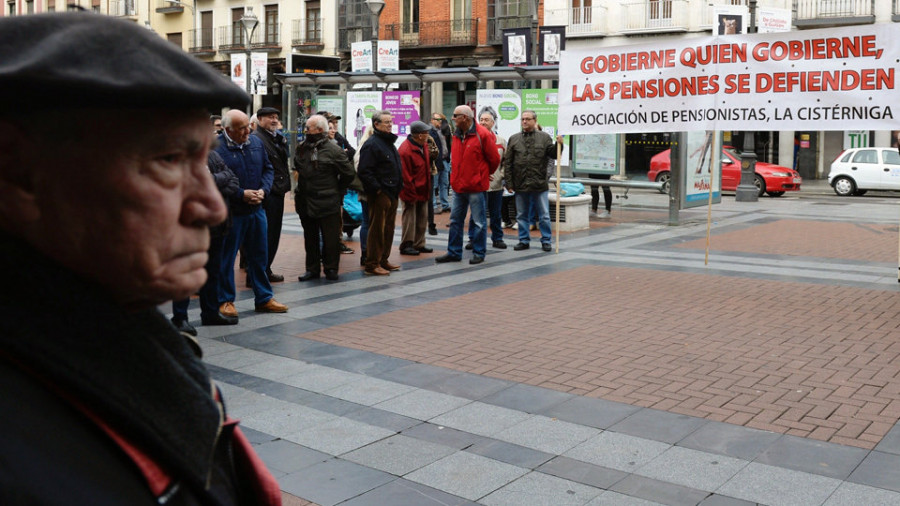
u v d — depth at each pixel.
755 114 9.77
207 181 0.88
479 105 17.48
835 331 6.99
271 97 41.50
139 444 0.77
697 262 10.87
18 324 0.72
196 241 0.87
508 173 11.83
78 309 0.76
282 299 8.60
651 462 4.27
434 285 9.34
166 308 8.19
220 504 0.87
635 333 7.01
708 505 3.76
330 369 6.00
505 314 7.80
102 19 0.77
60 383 0.72
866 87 9.06
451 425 4.83
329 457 4.35
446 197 16.83
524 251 11.95
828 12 31.39
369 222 9.97
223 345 6.72
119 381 0.77
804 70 9.38
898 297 8.44
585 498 3.85
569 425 4.82
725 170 24.86
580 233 14.09
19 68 0.68
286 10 40.06
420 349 6.55
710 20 31.80
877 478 4.05
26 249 0.77
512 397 5.34
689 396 5.32
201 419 0.85
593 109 10.86
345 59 38.47
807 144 32.28
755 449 4.43
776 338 6.78
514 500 3.84
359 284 9.44
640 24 32.97
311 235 9.70
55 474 0.68
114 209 0.78
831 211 18.42
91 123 0.76
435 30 36.00
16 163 0.76
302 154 9.54
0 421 0.67
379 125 9.74
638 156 25.12
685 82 10.16
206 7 42.50
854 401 5.19
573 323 7.41
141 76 0.74
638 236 13.68
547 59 20.34
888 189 24.34
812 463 4.23
